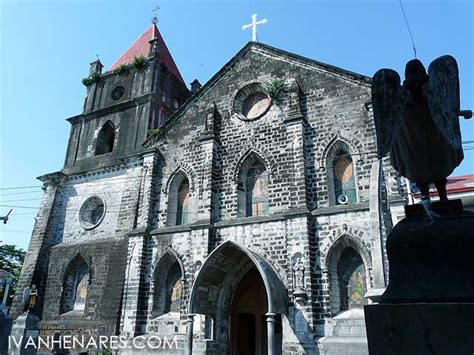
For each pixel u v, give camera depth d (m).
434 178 5.31
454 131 4.74
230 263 21.89
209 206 23.12
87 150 32.69
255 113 25.22
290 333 18.42
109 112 33.41
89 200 30.06
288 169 22.09
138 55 37.06
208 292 21.34
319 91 23.27
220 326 21.53
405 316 4.33
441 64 5.06
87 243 27.81
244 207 23.23
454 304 4.16
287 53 25.12
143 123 30.80
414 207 5.21
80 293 27.02
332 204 20.69
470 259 4.49
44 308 26.83
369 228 18.77
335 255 19.66
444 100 4.89
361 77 22.17
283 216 20.81
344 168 21.52
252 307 24.05
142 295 23.14
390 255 4.96
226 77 26.98
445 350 4.05
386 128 5.07
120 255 25.69
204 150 24.86
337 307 18.72
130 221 26.45
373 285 17.05
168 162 26.58
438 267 4.60
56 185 31.38
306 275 19.05
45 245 29.09
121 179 29.39
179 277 23.45
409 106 5.24
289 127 22.75
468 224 4.70
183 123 27.23
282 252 20.34
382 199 18.98
